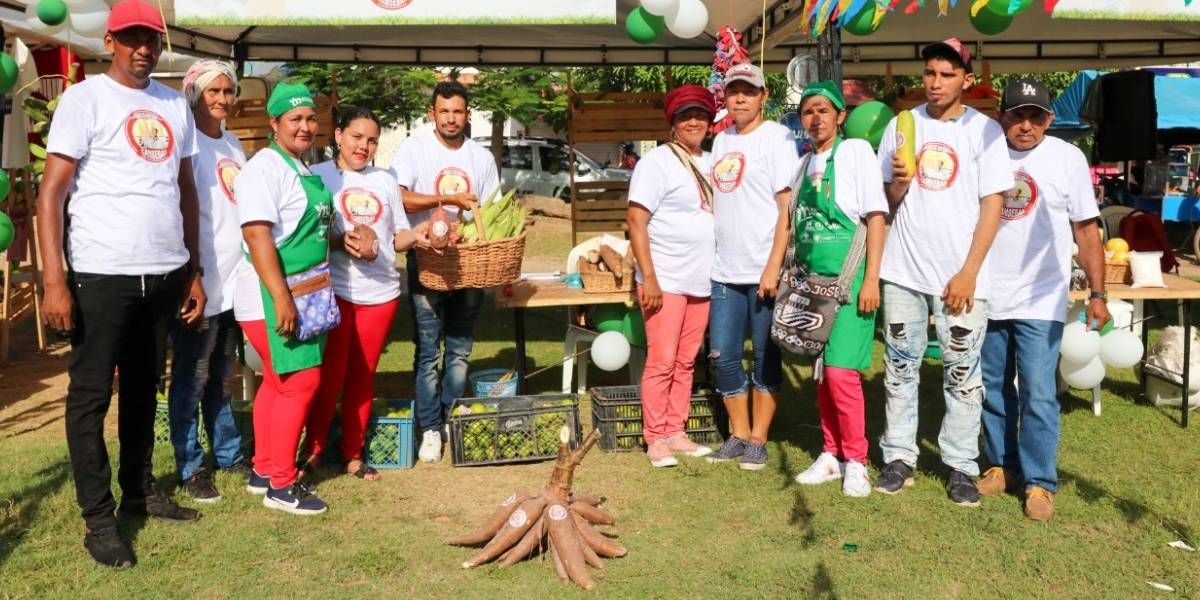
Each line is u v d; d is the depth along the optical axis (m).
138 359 4.18
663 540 4.30
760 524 4.48
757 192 5.07
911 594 3.76
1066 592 3.79
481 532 4.16
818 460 5.08
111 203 3.80
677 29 6.01
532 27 8.91
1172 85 15.77
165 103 3.98
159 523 4.36
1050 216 4.50
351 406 5.08
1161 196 17.72
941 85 4.45
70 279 3.83
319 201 4.37
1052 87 20.25
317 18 5.47
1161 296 6.13
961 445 4.72
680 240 5.25
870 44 9.85
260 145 9.16
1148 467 5.26
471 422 5.32
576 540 3.95
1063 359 6.07
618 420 5.59
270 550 4.12
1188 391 6.20
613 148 24.69
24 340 8.72
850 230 4.68
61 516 4.36
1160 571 3.97
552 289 6.46
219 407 4.94
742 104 5.11
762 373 5.23
